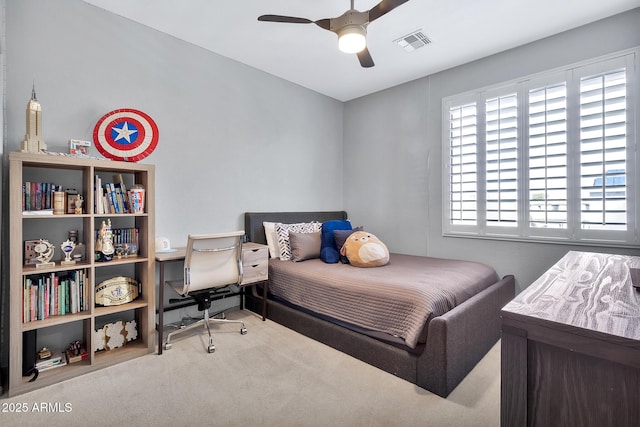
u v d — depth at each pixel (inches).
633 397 26.1
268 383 76.2
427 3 90.3
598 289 43.7
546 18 97.4
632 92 92.2
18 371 71.1
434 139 138.9
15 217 70.7
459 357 75.0
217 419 63.4
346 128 177.3
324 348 94.7
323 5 92.7
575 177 101.7
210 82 121.0
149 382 76.4
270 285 120.2
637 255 91.9
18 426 60.7
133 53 101.7
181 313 115.1
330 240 128.1
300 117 155.0
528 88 111.5
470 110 126.6
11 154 70.0
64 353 85.4
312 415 64.8
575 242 102.3
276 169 145.0
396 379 77.8
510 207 115.9
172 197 111.2
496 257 120.9
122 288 90.4
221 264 99.3
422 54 120.8
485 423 62.2
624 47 94.0
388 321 80.5
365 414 65.1
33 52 83.9
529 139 111.0
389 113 156.3
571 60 103.2
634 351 25.7
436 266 111.2
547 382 30.6
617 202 94.7
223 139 125.3
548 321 30.1
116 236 93.3
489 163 121.0
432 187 139.9
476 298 85.6
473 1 89.4
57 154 76.1
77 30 91.0
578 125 101.0
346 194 177.3
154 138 97.2
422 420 63.2
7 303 78.7
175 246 111.8
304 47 117.7
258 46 117.1
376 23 100.0
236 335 104.5
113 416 63.9
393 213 155.0
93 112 93.9
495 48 115.8
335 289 94.1
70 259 83.3
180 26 104.6
